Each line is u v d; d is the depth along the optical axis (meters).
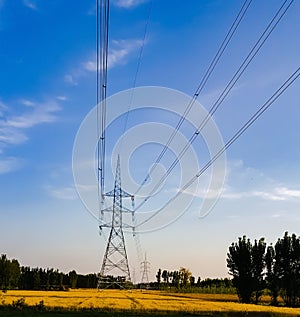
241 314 58.75
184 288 184.50
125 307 65.44
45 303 71.88
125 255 97.88
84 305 68.12
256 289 96.50
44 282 175.12
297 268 95.38
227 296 144.88
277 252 97.12
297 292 94.56
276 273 96.31
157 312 57.12
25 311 52.53
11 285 143.25
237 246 99.50
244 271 97.31
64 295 109.81
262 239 98.62
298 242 96.38
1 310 53.47
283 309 71.62
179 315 53.44
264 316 57.59
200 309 65.31
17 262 137.12
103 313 52.12
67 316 46.06
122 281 128.50
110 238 95.88
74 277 195.38
